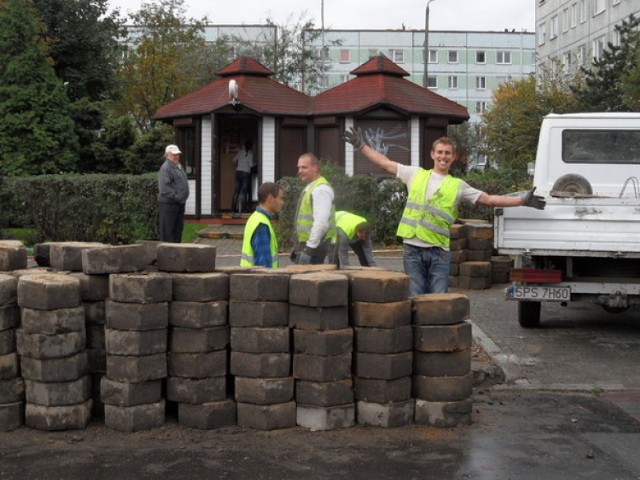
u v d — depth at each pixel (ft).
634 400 24.31
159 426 20.52
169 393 20.59
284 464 18.29
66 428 20.21
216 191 76.07
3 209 65.16
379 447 19.45
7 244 23.08
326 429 20.45
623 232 30.19
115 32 123.75
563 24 200.75
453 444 19.81
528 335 33.22
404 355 20.81
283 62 136.36
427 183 25.46
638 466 18.51
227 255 57.57
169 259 20.70
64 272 21.39
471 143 193.98
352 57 311.47
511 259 46.62
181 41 144.87
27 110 83.51
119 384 20.16
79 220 63.36
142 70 137.39
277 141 76.23
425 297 21.24
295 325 20.45
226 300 20.61
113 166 96.48
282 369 20.47
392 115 76.02
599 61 116.88
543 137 38.55
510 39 317.01
